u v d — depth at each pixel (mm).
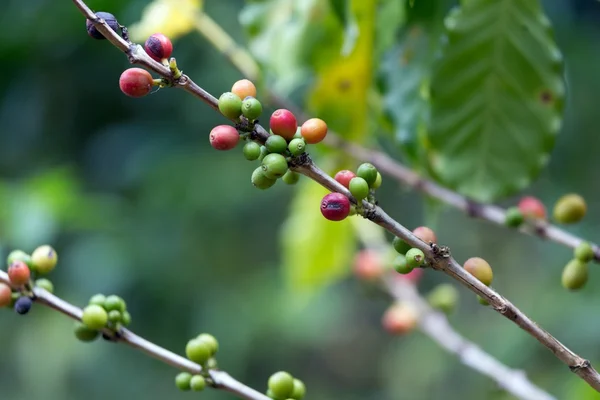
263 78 1649
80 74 3508
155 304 3422
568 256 3080
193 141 3596
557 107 1360
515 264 3523
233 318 3447
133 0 2895
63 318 3352
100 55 3449
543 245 3389
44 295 1028
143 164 3533
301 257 2082
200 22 1782
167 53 857
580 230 3043
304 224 2035
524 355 2924
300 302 2484
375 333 4312
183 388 1054
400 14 1537
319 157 1900
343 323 4266
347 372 4250
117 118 3654
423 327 1736
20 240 2443
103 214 3004
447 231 3697
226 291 3500
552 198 3125
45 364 3293
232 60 1762
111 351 3426
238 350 3436
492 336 3139
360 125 1734
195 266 3482
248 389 1049
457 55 1353
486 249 3623
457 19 1347
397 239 897
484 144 1385
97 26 822
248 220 3580
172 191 3432
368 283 1864
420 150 1529
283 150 856
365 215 862
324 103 1702
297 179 940
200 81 3314
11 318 3377
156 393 3439
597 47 3133
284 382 1048
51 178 2670
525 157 1381
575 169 3131
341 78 1648
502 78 1358
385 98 1557
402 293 1812
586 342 2822
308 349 4105
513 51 1345
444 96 1373
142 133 3621
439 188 1582
